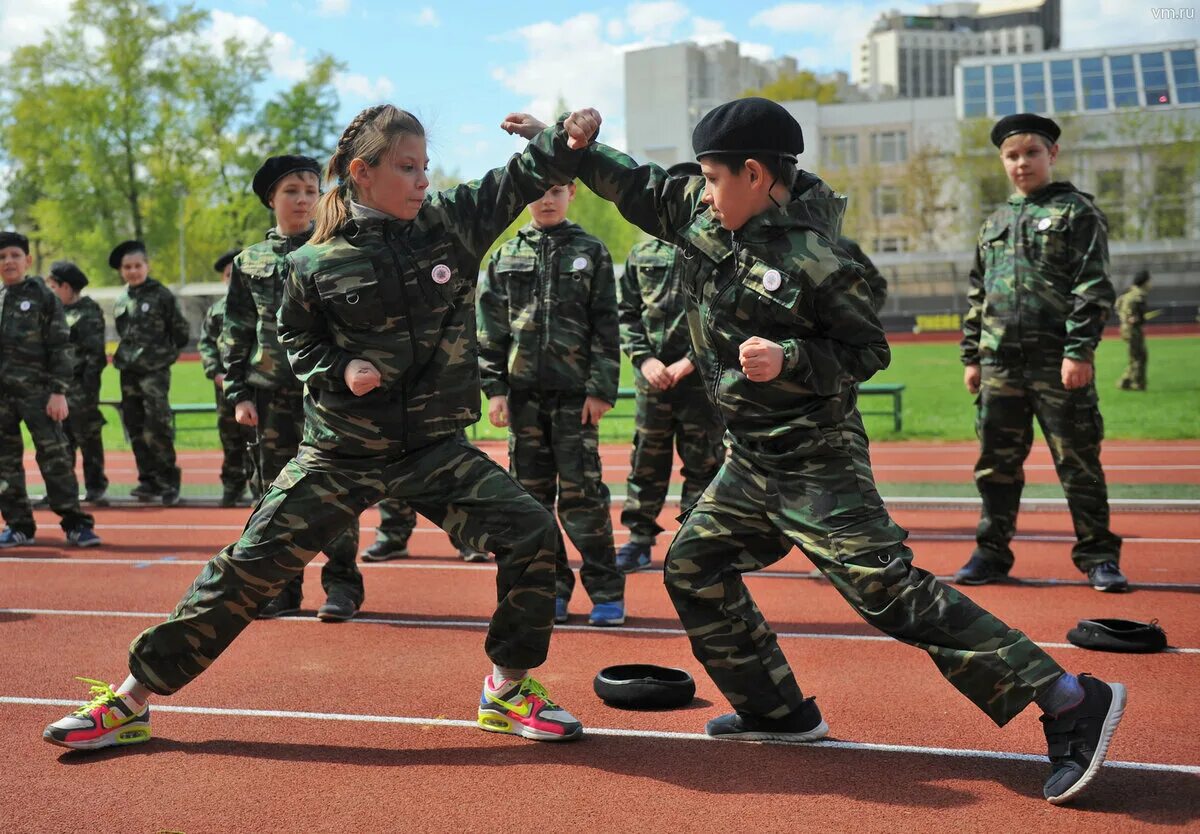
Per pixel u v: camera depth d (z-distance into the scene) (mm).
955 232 61219
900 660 5172
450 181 43969
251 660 5340
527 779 3729
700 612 3928
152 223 44969
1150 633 5129
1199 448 13977
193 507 11609
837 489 3578
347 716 4453
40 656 5531
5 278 8891
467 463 3939
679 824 3340
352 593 6305
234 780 3756
